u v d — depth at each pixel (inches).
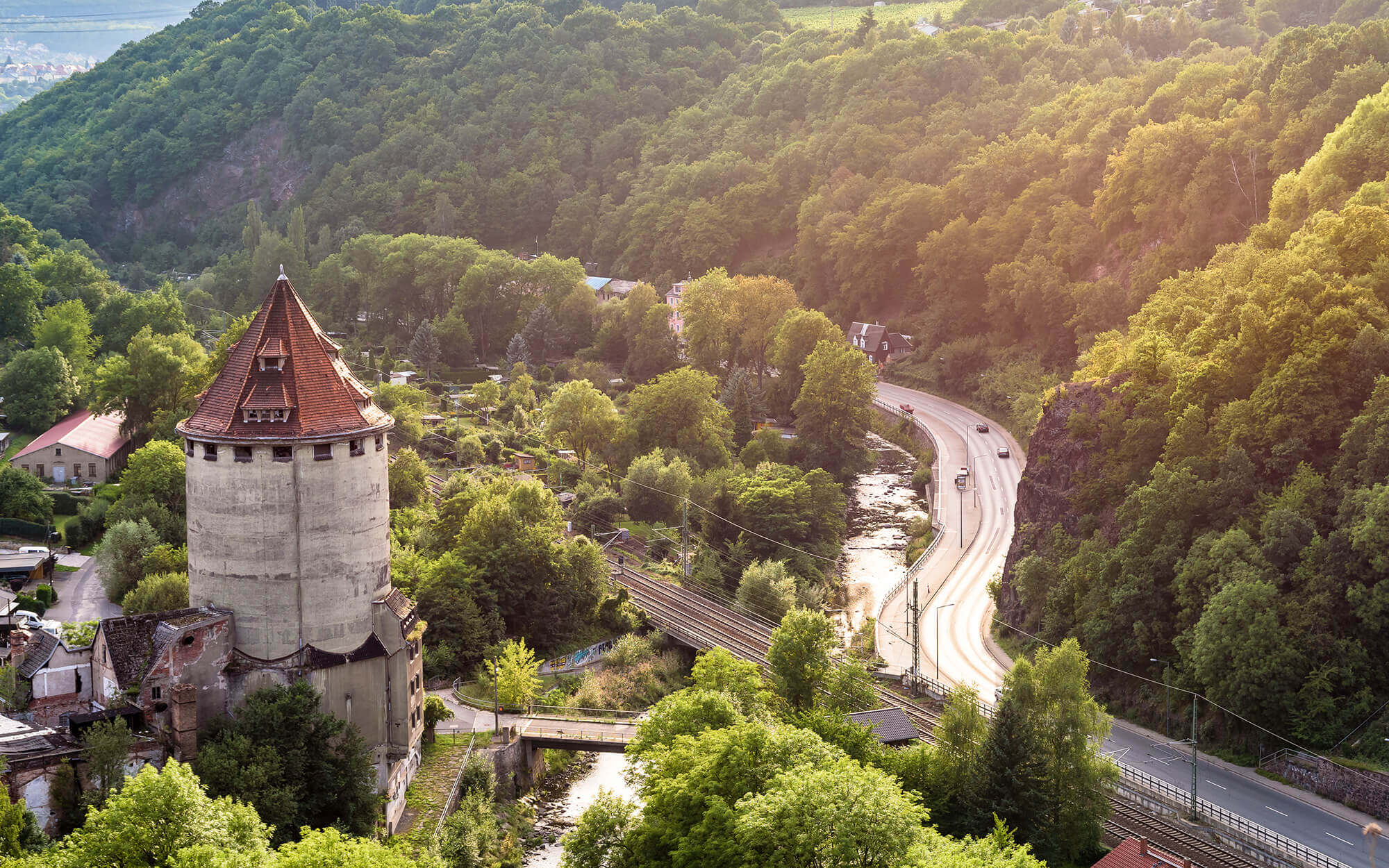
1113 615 5787.4
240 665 4094.5
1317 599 5157.5
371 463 4254.4
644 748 4441.4
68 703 4163.4
